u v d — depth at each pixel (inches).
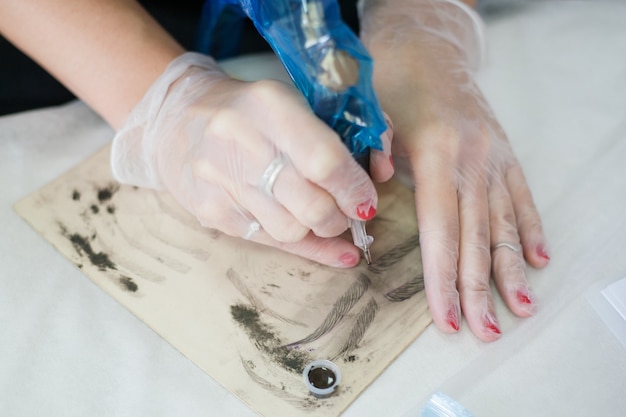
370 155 27.0
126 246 31.5
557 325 27.6
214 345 27.3
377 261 30.5
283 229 27.5
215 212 29.3
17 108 40.8
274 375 26.1
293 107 25.5
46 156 36.4
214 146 28.0
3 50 38.1
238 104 27.9
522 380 25.7
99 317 28.5
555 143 36.7
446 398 23.8
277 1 21.0
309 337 27.5
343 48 20.6
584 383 25.5
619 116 38.1
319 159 23.8
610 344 26.8
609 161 35.3
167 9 42.4
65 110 38.9
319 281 29.7
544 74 41.2
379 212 32.9
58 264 30.8
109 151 36.5
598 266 29.9
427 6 40.4
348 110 22.5
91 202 33.7
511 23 45.2
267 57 42.7
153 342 27.5
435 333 27.6
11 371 26.4
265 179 26.1
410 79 35.9
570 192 33.9
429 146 33.0
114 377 26.3
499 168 33.8
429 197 31.5
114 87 33.5
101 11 33.6
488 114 36.2
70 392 25.8
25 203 33.6
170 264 30.7
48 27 32.8
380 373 26.2
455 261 29.7
